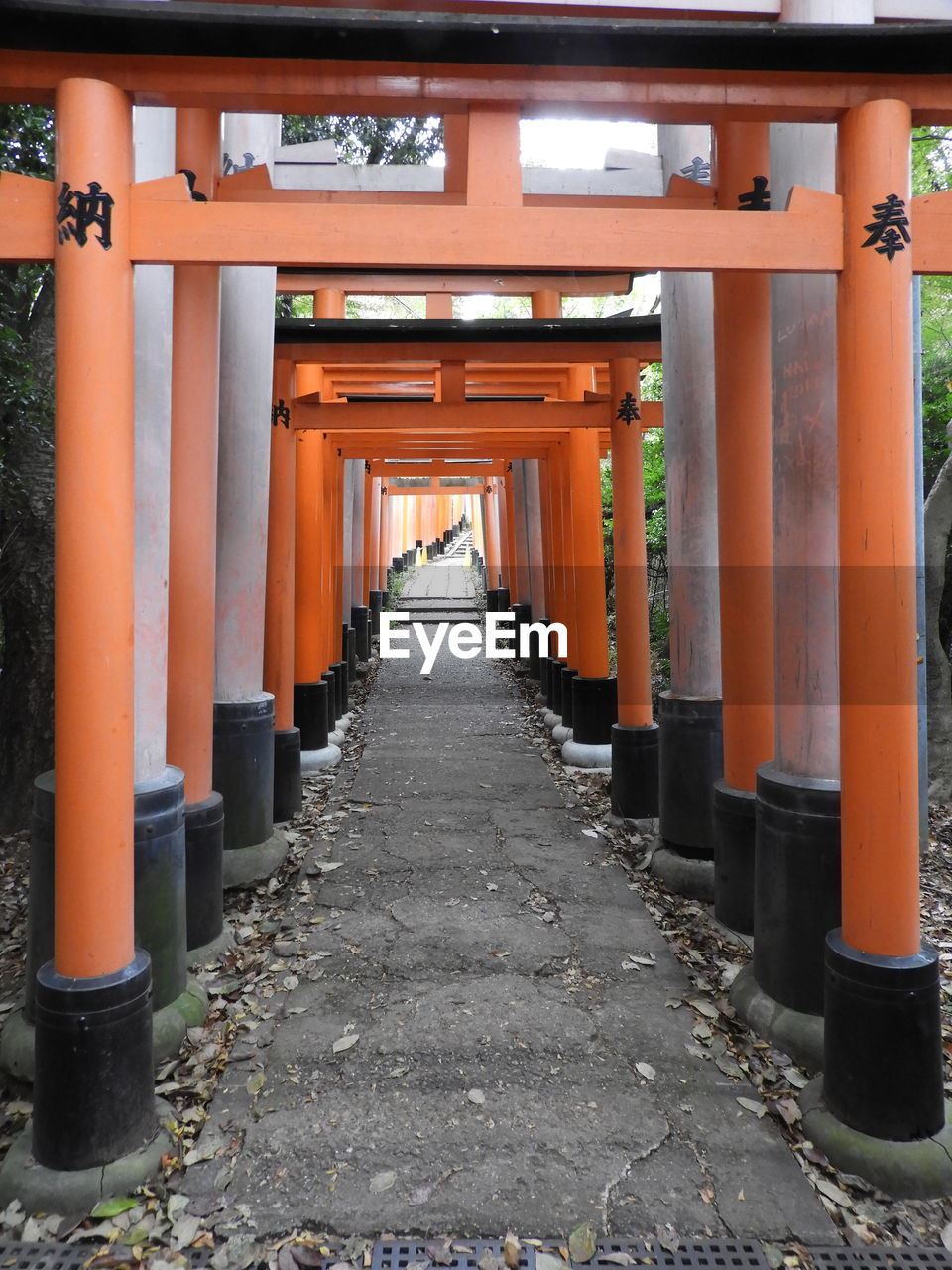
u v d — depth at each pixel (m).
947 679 6.55
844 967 2.56
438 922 4.23
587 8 3.06
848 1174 2.48
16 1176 2.41
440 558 32.69
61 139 2.33
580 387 7.71
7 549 5.70
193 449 3.85
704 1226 2.28
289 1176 2.46
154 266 3.10
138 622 3.14
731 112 2.53
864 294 2.50
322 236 2.45
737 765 4.21
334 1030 3.24
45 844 2.99
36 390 5.07
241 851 4.83
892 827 2.51
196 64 2.35
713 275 4.25
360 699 10.93
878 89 2.47
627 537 6.26
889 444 2.49
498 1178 2.44
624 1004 3.45
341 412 6.89
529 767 7.54
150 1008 2.59
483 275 8.52
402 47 2.32
